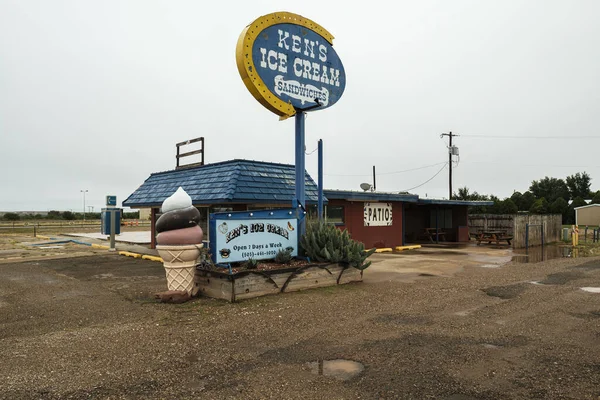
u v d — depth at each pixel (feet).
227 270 29.25
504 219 89.35
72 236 95.35
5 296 29.45
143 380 14.71
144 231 122.21
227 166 48.14
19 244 75.20
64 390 13.87
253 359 16.78
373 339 19.20
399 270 42.52
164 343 18.85
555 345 18.21
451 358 16.66
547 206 175.42
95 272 40.42
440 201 76.59
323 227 35.37
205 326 21.72
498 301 27.22
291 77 35.12
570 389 13.76
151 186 60.13
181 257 27.76
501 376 14.87
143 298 28.68
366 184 65.62
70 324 22.33
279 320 22.74
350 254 33.50
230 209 45.91
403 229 69.97
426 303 26.73
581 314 23.67
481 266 45.78
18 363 16.38
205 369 15.72
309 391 13.76
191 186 49.88
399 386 14.10
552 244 78.48
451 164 137.90
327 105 37.47
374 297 28.68
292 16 35.55
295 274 30.83
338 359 16.71
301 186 35.55
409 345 18.31
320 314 23.98
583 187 250.78
